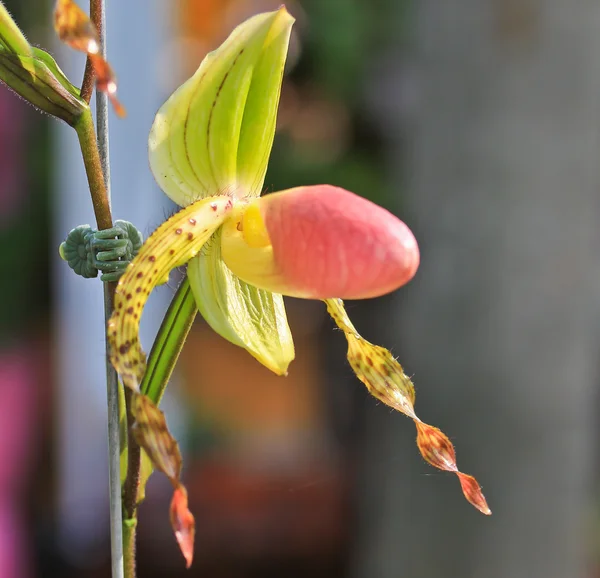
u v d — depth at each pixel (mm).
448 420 772
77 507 1028
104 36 456
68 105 453
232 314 482
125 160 878
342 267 461
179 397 1333
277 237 468
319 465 1231
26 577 996
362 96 1790
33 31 1426
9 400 1146
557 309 738
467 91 729
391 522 854
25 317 1427
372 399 908
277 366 483
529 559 779
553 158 715
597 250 751
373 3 1770
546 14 695
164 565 1083
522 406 749
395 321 853
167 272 469
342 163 1763
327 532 1129
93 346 976
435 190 763
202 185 485
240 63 481
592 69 707
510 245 731
